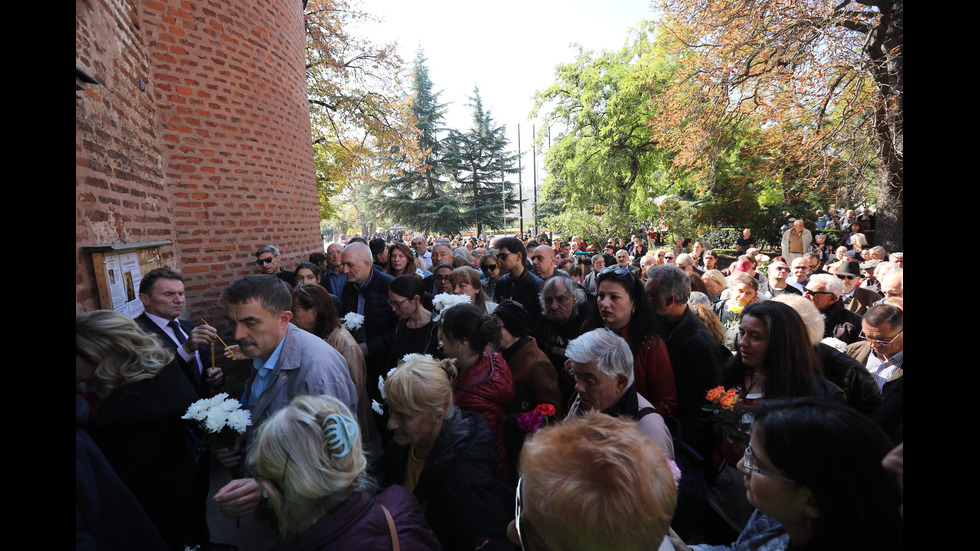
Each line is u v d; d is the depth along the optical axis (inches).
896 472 41.8
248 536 129.1
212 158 199.8
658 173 1037.2
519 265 185.6
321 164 626.8
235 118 208.1
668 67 906.1
